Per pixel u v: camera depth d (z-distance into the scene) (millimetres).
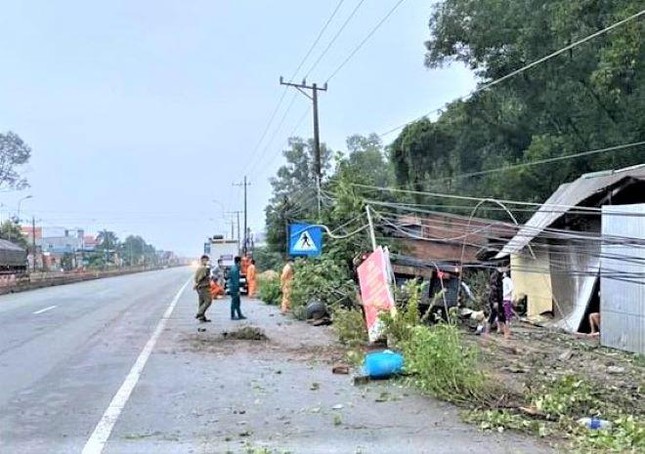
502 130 37688
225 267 40094
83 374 10586
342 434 6914
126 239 181375
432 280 18500
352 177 25984
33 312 23078
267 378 10234
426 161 42188
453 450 6297
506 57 34500
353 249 22219
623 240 13984
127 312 22891
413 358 9688
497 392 8758
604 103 30516
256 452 6234
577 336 16922
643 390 10031
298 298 21344
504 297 16844
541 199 33562
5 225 93125
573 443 6535
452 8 36625
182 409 8094
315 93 35406
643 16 21922
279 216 51875
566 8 27906
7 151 104438
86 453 6266
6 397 8836
